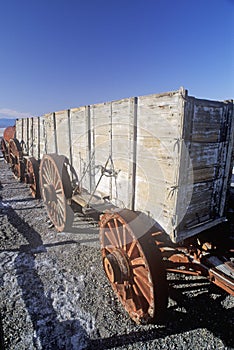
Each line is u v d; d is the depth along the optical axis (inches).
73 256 138.0
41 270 123.9
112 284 104.0
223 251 89.8
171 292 109.3
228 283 71.1
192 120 69.8
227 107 82.6
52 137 191.0
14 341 82.2
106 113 107.1
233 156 90.2
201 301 103.7
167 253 97.3
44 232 170.1
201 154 76.9
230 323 91.8
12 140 327.9
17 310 96.2
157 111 75.7
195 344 82.3
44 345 80.9
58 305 99.7
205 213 86.9
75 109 141.2
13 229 174.4
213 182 86.0
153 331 87.8
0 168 426.9
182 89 65.0
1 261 131.4
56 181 159.0
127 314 96.0
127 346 81.4
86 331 87.3
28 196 258.1
